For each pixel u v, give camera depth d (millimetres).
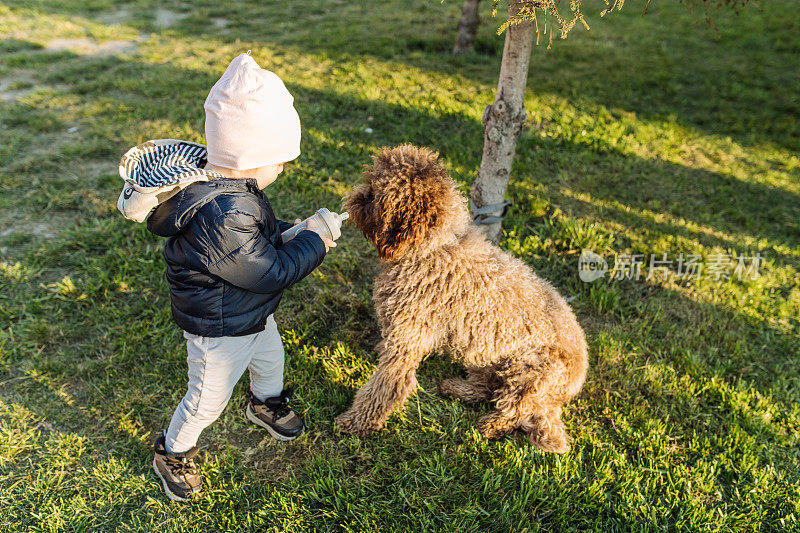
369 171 2680
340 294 3932
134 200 1843
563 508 2639
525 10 2670
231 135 1918
